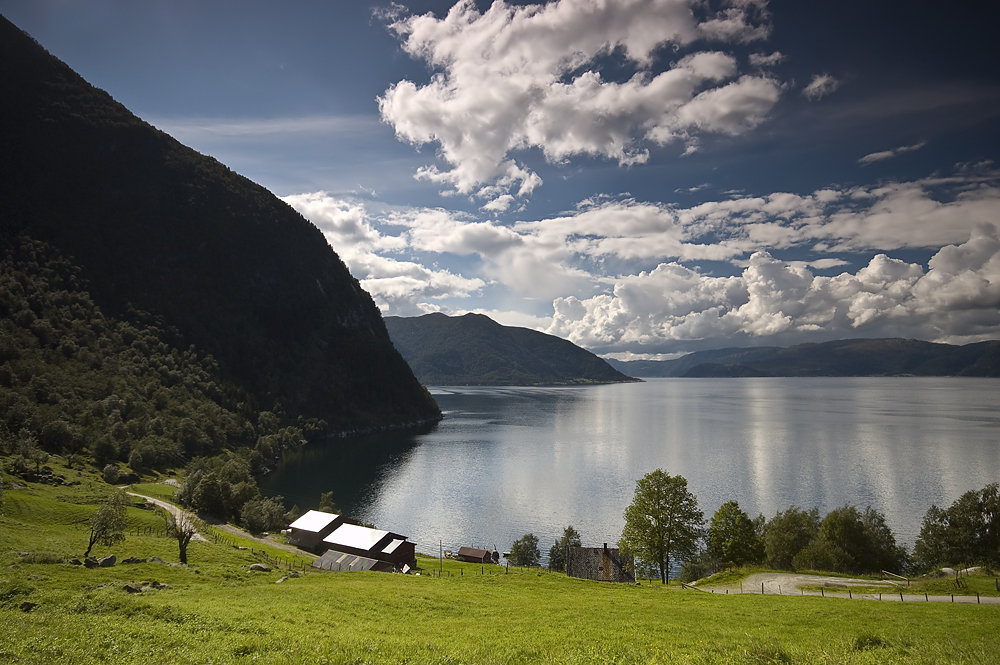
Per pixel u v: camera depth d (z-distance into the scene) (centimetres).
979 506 8669
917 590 5634
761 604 4506
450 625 3356
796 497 15188
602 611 3975
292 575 5769
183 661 1950
